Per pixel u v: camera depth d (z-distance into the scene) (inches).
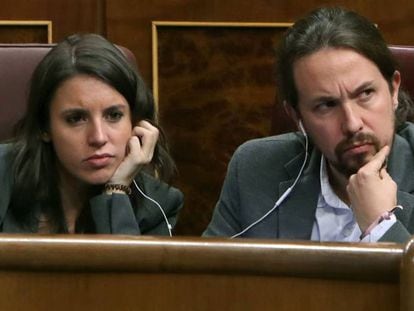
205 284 102.0
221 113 295.6
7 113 211.2
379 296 99.8
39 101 183.8
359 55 160.7
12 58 213.3
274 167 186.4
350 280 100.0
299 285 101.2
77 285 102.6
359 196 158.9
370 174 159.0
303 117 166.9
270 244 100.7
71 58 180.4
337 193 176.6
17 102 211.8
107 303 102.5
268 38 295.6
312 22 165.3
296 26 167.6
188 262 101.3
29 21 298.0
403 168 175.2
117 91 181.9
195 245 101.1
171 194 197.3
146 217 191.8
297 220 179.0
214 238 102.3
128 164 187.0
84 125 181.5
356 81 159.5
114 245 101.3
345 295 100.5
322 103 162.1
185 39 295.7
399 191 172.1
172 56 295.9
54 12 299.4
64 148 181.5
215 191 295.6
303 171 182.4
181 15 296.4
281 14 296.2
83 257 101.3
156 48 295.3
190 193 295.3
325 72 160.2
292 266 100.3
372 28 165.0
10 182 186.5
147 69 299.0
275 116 212.2
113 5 296.7
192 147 295.7
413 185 174.7
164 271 101.7
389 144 164.1
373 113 160.9
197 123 295.7
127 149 188.2
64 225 187.2
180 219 295.6
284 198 181.3
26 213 186.4
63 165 183.9
